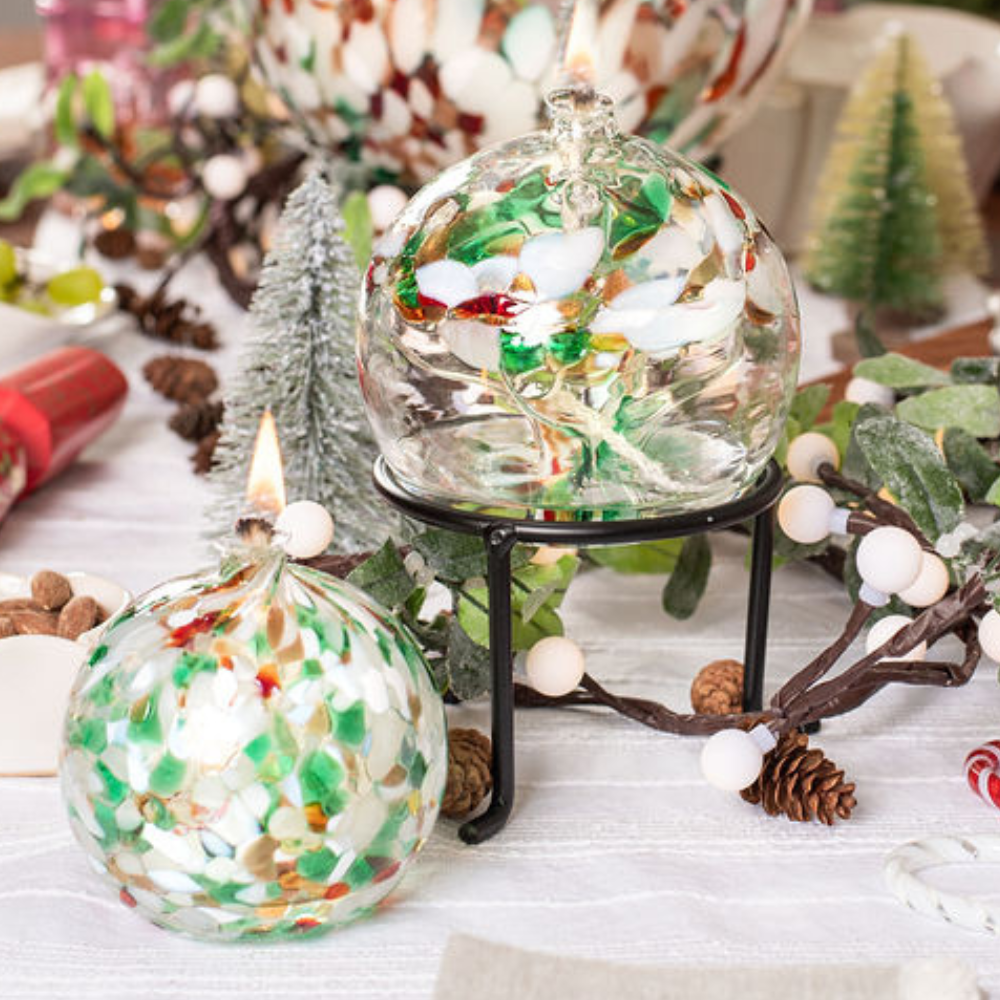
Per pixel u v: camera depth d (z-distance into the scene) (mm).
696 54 947
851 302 1176
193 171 1160
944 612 701
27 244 1290
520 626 728
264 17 975
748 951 638
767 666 793
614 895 660
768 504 687
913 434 714
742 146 1285
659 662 796
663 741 743
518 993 605
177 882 611
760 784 700
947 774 727
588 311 643
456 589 717
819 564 857
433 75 936
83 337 1041
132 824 610
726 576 867
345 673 617
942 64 1514
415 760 626
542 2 921
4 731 716
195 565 856
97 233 1238
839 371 1008
